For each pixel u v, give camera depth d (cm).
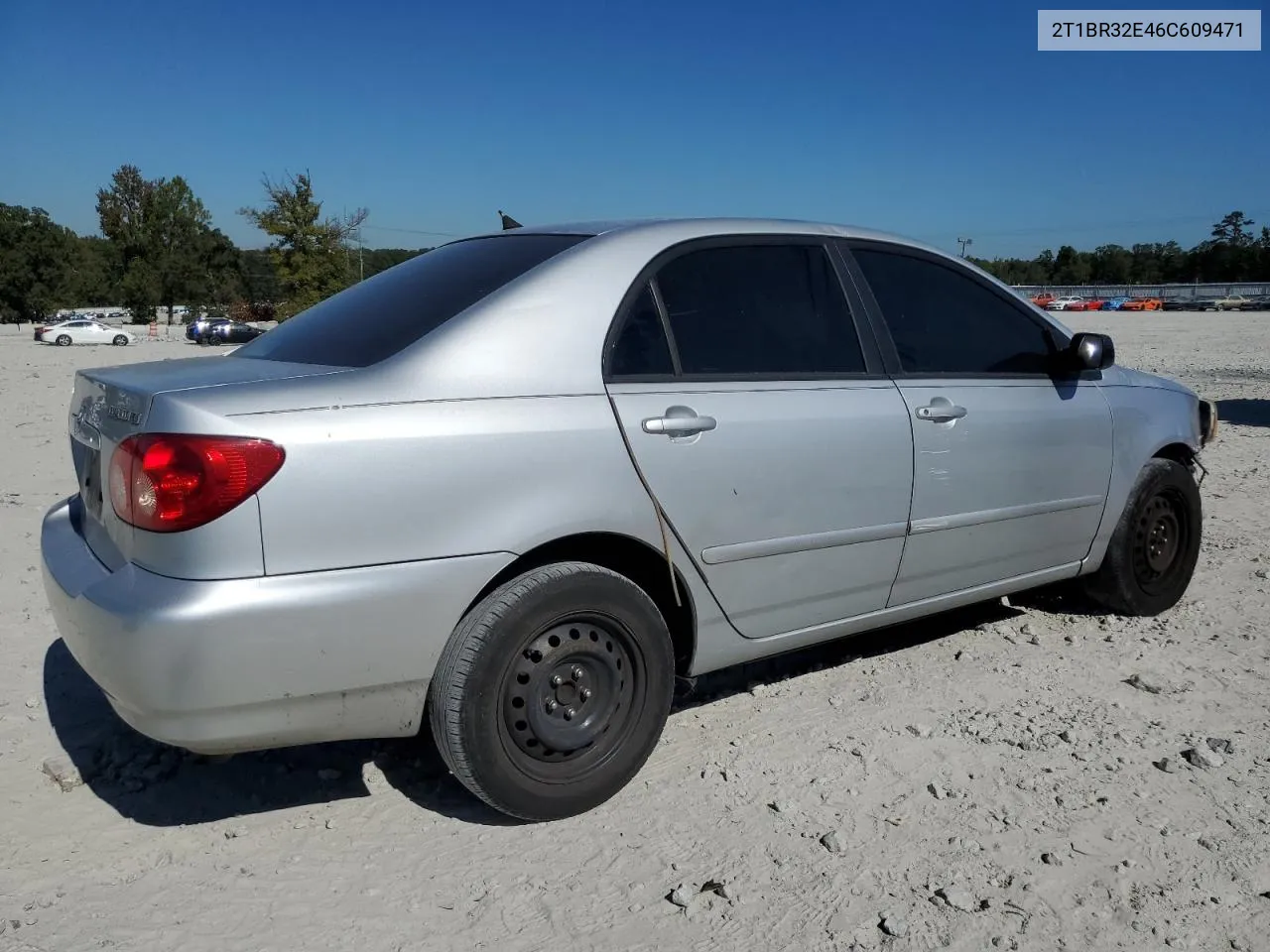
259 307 6988
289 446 262
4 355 2980
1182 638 464
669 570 322
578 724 309
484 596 296
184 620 252
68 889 273
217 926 259
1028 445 418
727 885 275
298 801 321
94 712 379
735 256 358
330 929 258
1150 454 475
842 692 403
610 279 324
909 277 405
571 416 301
